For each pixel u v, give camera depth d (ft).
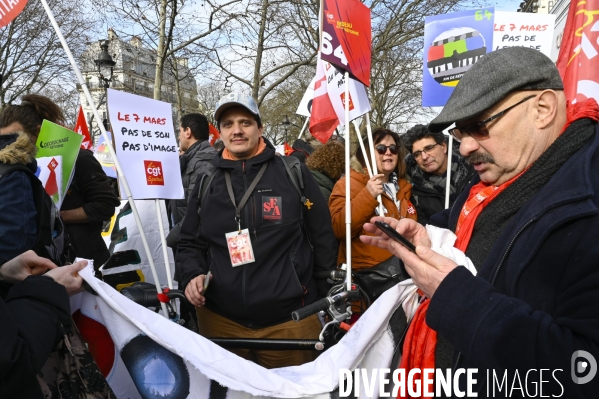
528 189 4.11
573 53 7.68
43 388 5.12
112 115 9.10
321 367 5.56
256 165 8.53
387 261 10.30
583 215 3.56
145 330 5.64
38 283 4.72
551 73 4.07
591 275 3.44
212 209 8.34
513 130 4.10
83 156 10.52
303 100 17.53
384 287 10.17
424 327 4.71
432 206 12.52
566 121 4.20
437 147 12.62
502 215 4.25
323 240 8.73
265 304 7.95
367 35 9.09
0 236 5.55
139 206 11.94
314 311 6.74
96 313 5.87
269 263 8.06
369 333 5.27
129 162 9.18
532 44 11.21
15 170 5.92
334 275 8.53
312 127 12.35
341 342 5.54
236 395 5.64
